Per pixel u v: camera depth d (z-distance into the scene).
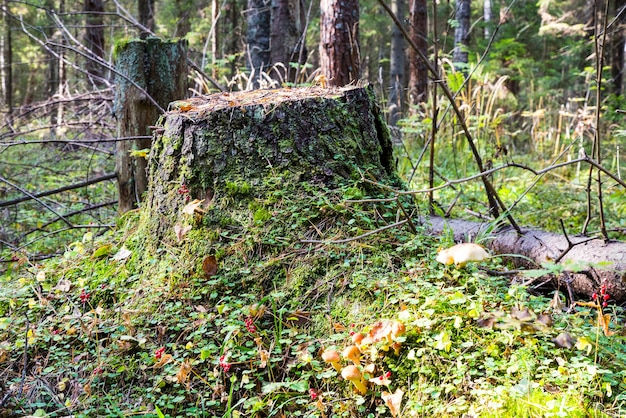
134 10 17.27
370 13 19.56
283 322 2.85
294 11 9.44
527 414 2.14
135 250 3.48
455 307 2.64
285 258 3.08
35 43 21.23
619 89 11.59
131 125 4.48
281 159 3.33
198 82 6.15
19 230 5.70
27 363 2.94
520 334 2.46
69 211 5.76
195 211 3.25
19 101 28.28
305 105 3.38
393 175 3.77
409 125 8.16
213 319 2.90
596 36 3.27
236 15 18.16
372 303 2.80
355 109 3.55
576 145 7.00
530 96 11.70
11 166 7.20
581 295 3.22
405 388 2.44
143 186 4.50
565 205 5.15
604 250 3.14
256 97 3.65
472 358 2.40
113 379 2.77
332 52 6.56
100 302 3.24
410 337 2.55
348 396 2.49
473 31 17.73
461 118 3.26
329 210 3.23
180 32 15.81
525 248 3.46
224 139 3.33
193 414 2.51
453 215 4.69
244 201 3.28
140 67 4.48
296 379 2.60
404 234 3.28
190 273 3.16
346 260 3.00
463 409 2.23
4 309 3.31
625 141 6.80
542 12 13.02
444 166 6.99
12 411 2.61
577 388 2.22
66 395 2.73
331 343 2.68
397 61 13.70
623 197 5.21
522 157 7.67
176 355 2.76
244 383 2.62
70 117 6.91
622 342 2.58
